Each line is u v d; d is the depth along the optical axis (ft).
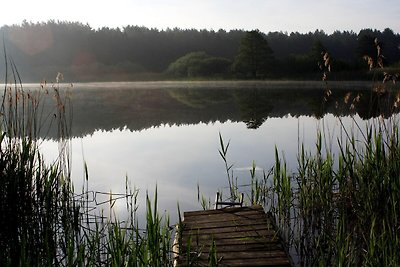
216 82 172.45
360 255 14.82
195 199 23.25
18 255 13.70
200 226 17.53
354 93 89.35
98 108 73.67
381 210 16.01
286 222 19.33
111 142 41.63
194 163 31.99
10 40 234.38
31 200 16.58
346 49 310.24
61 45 250.78
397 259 12.66
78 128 50.42
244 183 26.00
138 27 325.01
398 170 16.05
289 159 31.83
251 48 166.40
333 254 15.35
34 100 18.80
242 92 113.19
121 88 138.10
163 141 42.19
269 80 167.02
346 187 18.33
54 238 16.20
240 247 15.37
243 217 18.33
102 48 260.01
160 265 12.90
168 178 27.63
